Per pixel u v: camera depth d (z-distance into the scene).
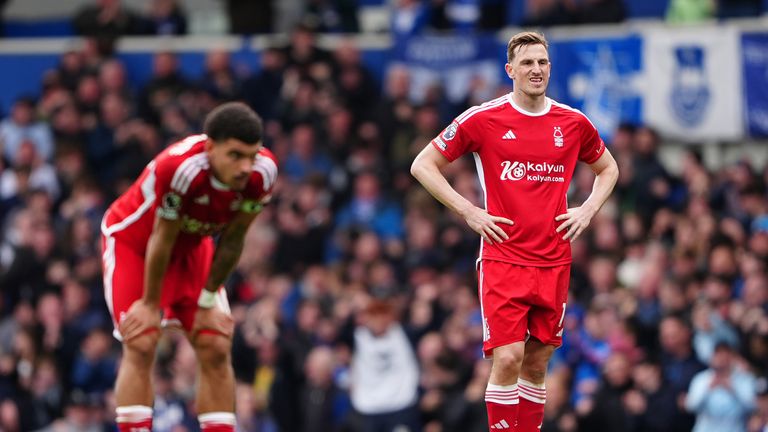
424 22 66.81
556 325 30.22
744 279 48.19
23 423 53.94
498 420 29.80
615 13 64.06
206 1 79.94
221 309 30.88
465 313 50.22
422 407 49.41
